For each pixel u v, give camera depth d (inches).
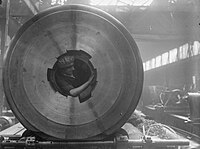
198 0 566.6
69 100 96.7
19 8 503.2
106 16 97.6
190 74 766.5
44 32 96.5
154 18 611.8
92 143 97.2
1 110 355.3
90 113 96.9
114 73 97.8
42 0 568.7
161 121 498.6
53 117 96.2
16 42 96.5
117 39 97.7
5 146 96.4
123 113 98.0
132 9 604.4
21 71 96.2
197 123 335.0
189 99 346.0
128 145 98.7
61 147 97.0
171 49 965.2
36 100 96.1
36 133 98.0
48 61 97.2
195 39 597.3
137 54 98.3
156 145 100.3
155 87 607.2
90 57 98.6
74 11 96.6
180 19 604.4
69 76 100.3
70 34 97.0
